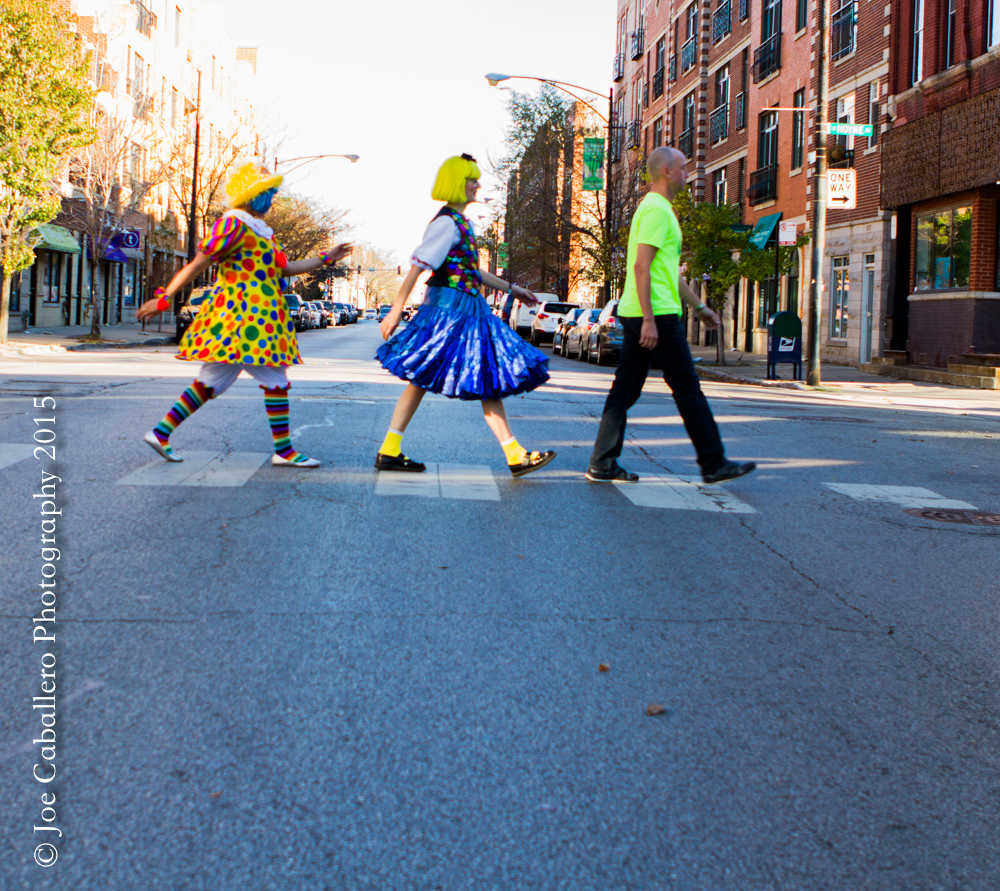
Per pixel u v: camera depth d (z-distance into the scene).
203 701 3.31
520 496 6.81
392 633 4.04
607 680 3.68
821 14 19.94
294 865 2.44
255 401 11.58
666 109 48.66
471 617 4.28
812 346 19.95
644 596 4.73
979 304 21.02
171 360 20.27
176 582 4.54
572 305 39.88
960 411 15.75
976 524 6.81
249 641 3.86
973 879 2.55
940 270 22.62
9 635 3.81
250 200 6.86
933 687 3.80
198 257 6.66
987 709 3.62
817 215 19.91
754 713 3.46
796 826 2.75
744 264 25.64
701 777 2.99
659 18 50.59
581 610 4.46
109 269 45.66
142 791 2.73
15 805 2.64
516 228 53.16
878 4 26.41
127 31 41.88
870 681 3.83
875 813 2.84
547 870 2.48
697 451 6.97
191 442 8.30
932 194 22.23
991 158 19.94
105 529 5.39
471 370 7.03
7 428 8.62
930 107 22.72
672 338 6.88
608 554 5.45
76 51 23.16
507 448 7.32
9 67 21.75
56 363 17.72
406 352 7.08
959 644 4.32
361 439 8.97
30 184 22.34
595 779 2.94
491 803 2.77
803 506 7.11
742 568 5.34
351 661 3.72
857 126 19.80
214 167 43.47
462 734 3.17
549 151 50.75
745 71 37.88
